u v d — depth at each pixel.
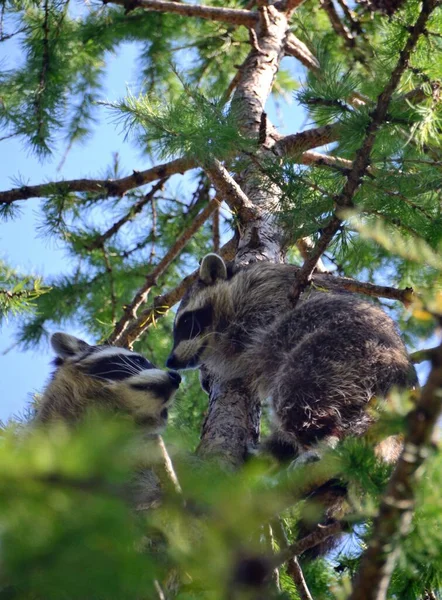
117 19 12.88
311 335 8.20
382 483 4.37
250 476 4.12
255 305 9.58
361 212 7.44
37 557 2.80
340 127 7.35
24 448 2.94
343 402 7.67
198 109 8.20
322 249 7.93
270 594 3.72
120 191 11.37
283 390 7.88
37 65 11.70
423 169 7.45
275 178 8.12
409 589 5.20
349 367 7.82
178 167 11.16
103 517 2.89
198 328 9.83
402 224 7.47
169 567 3.72
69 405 7.34
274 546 6.75
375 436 4.80
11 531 2.83
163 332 12.82
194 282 10.25
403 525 3.70
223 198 9.61
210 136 7.88
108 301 12.41
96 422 3.29
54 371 7.68
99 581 2.82
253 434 8.12
